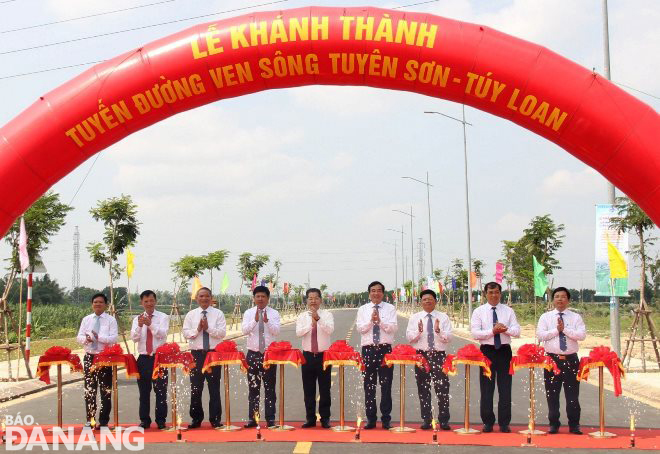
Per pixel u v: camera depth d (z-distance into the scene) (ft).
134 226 82.58
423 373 34.96
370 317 35.73
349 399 45.57
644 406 43.29
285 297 260.83
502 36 36.14
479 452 29.58
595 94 35.22
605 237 61.57
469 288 126.82
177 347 34.94
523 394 48.83
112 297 81.71
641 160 34.99
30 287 59.16
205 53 36.58
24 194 37.32
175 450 30.12
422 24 36.11
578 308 180.86
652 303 130.41
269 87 38.24
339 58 36.50
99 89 36.81
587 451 29.84
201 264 119.55
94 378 35.96
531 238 104.99
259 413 37.86
